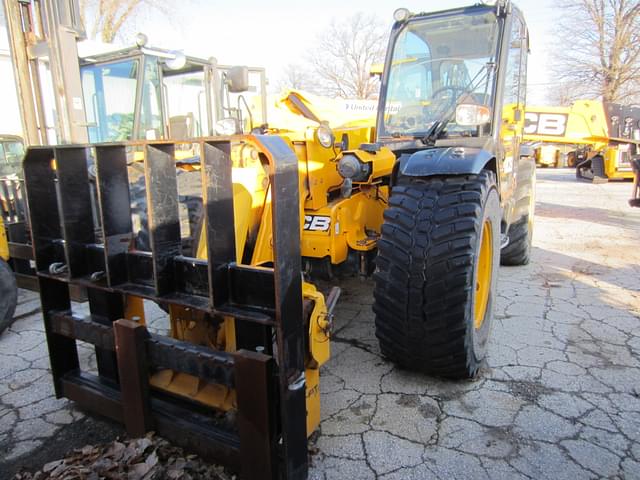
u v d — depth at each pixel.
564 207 9.70
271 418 1.78
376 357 3.05
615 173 13.41
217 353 1.92
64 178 2.17
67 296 2.49
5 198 3.81
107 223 2.07
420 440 2.22
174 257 2.02
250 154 2.65
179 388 2.24
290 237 1.71
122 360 2.10
